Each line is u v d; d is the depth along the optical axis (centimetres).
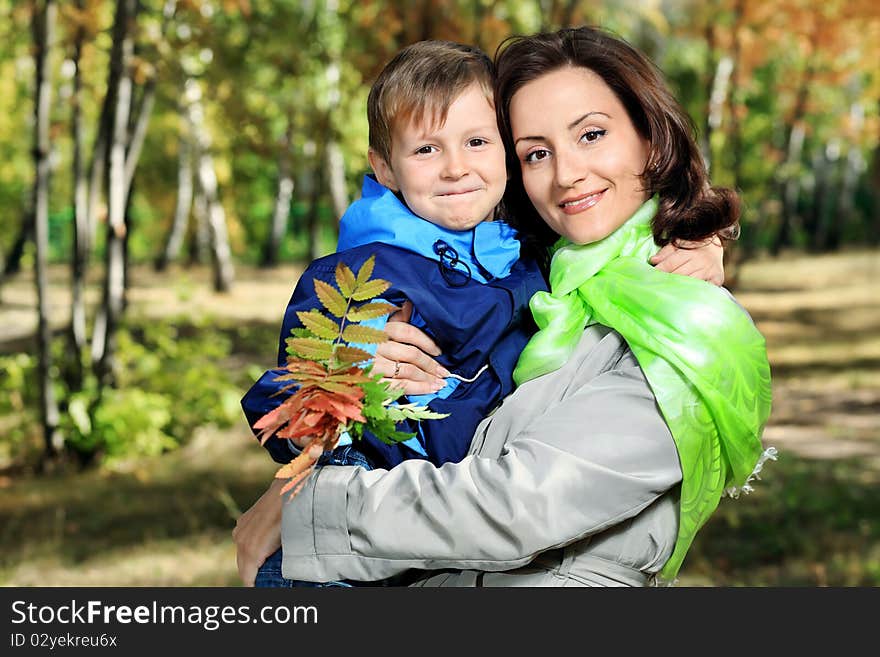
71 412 1147
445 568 241
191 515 969
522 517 224
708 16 2053
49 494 1055
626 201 254
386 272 257
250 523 263
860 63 2723
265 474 1109
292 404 224
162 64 1220
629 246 255
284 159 2884
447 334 256
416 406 246
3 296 2755
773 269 3591
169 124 2636
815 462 1202
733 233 261
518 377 254
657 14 1722
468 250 271
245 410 244
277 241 3597
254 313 2408
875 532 921
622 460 230
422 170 265
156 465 1156
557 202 254
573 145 252
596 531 231
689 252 252
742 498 1037
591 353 249
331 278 259
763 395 248
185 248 4181
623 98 254
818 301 2755
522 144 258
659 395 233
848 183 4216
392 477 236
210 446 1228
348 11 1264
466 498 227
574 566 241
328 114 1623
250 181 3503
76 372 1197
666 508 245
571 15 1197
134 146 1249
